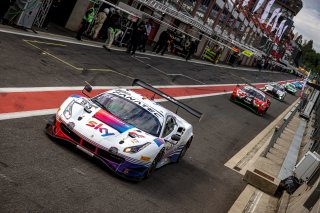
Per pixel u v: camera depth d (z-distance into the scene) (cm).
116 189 748
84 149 793
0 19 1708
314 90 3428
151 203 768
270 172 1326
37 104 1047
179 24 3862
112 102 917
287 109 3831
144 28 2509
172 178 990
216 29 4419
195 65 3734
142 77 2102
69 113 830
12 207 529
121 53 2434
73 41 2058
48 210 562
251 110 2781
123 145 796
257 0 4331
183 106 1063
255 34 6019
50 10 1969
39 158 722
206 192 1009
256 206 1047
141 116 907
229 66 5450
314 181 1141
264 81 5644
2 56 1303
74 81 1441
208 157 1353
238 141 1789
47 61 1502
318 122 2347
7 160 661
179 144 1067
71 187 667
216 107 2364
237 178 1241
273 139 1545
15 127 825
